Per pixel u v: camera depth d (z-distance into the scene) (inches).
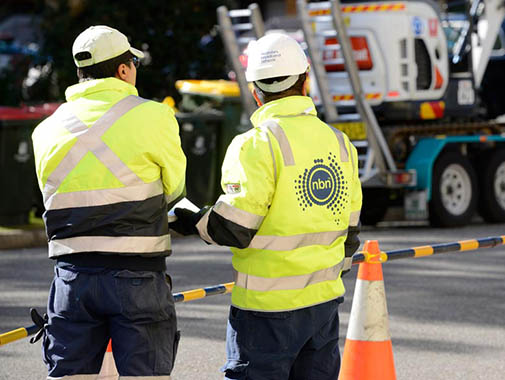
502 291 831.1
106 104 384.8
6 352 640.4
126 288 373.4
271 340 373.4
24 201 1207.6
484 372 591.8
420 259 995.9
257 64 382.3
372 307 449.1
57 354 380.5
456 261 981.2
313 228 376.8
